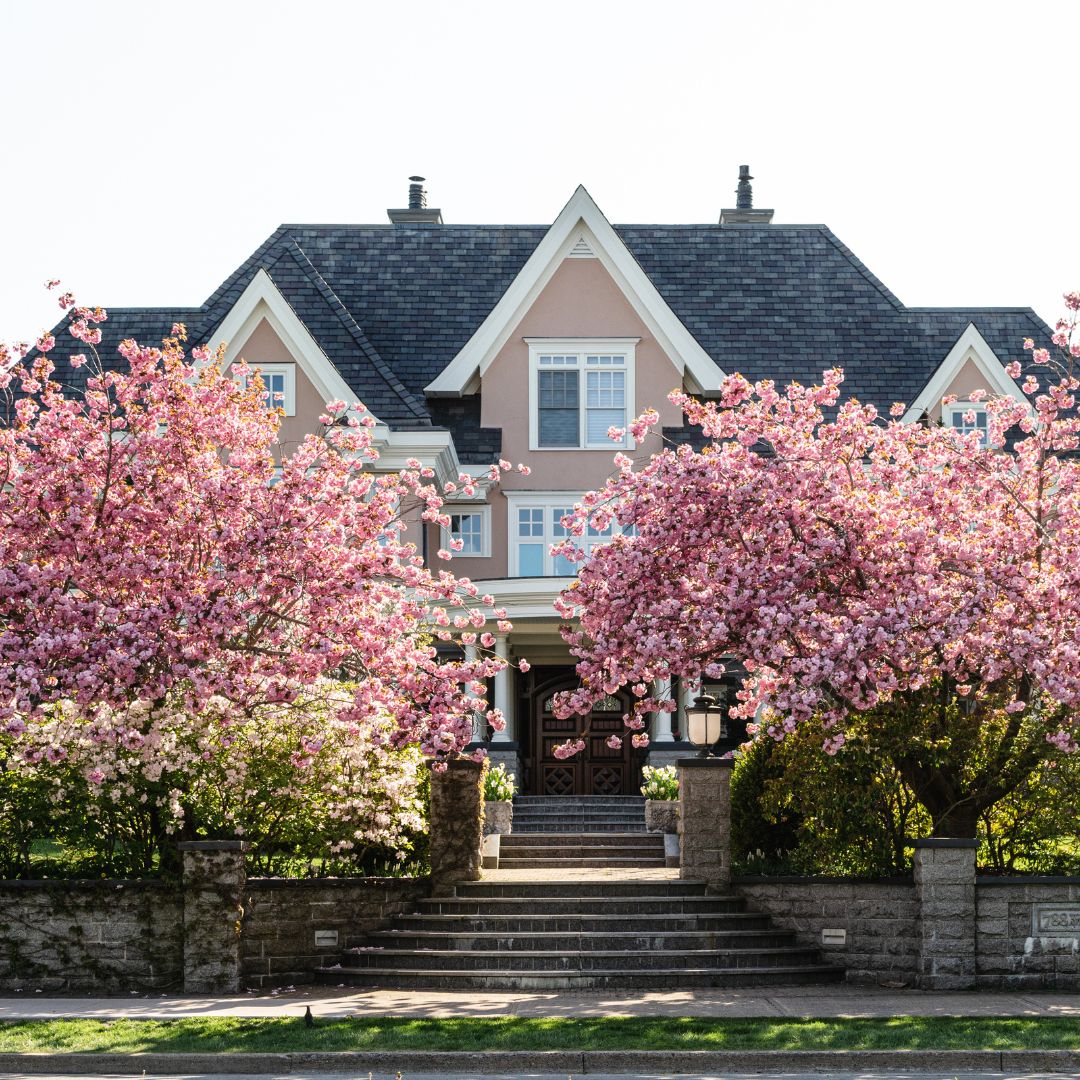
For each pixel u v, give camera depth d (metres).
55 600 15.62
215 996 16.39
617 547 17.59
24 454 16.72
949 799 18.06
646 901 18.56
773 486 17.03
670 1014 14.41
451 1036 13.18
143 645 15.36
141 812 18.28
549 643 29.91
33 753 16.91
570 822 25.62
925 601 16.36
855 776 18.20
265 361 28.86
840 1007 14.98
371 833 18.77
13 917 17.03
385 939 17.91
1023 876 17.09
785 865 19.53
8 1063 12.45
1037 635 16.50
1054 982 16.64
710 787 19.25
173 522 16.80
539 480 30.55
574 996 16.05
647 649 16.84
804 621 16.36
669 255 33.88
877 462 18.05
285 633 17.11
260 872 18.89
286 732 18.52
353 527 17.09
